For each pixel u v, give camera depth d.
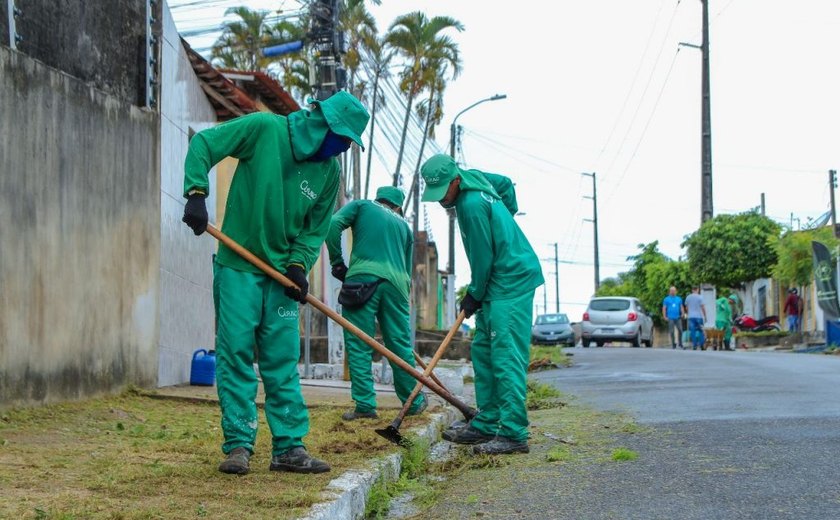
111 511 3.60
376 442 5.80
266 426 6.46
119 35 8.52
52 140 7.10
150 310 8.91
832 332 21.86
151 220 8.97
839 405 7.82
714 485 4.76
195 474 4.46
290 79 32.16
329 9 16.41
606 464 5.52
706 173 34.59
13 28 6.74
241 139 4.64
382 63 32.78
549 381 12.54
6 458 4.87
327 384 10.42
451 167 6.14
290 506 3.85
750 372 12.07
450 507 4.67
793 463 5.21
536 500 4.70
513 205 6.73
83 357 7.50
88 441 5.67
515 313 6.11
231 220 4.70
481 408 6.49
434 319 46.19
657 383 11.08
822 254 22.19
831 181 47.12
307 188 4.73
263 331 4.70
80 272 7.48
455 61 33.38
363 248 7.49
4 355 6.38
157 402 7.96
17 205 6.57
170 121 9.87
